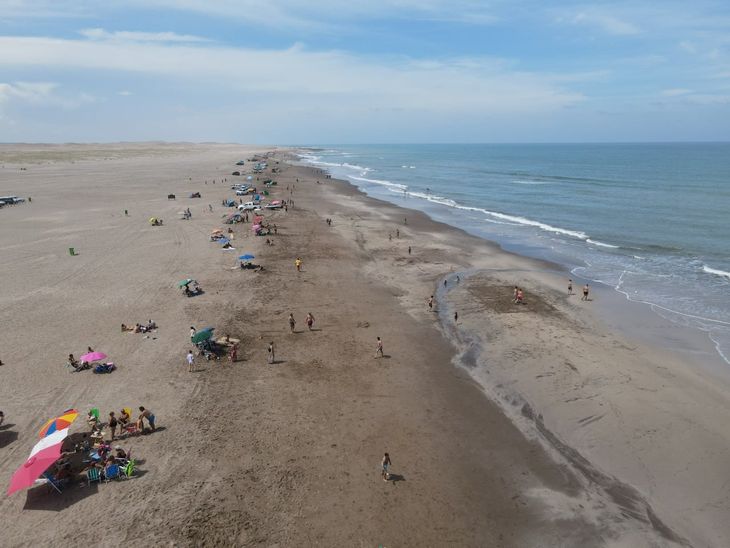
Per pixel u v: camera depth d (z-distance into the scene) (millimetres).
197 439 19344
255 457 18453
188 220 61344
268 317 31750
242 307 33156
